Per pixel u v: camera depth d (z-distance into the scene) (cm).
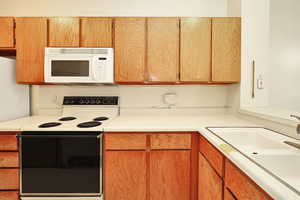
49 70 191
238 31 196
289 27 217
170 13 231
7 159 165
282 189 65
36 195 166
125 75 196
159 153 167
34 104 234
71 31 195
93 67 190
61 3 231
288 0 216
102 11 232
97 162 163
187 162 167
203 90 233
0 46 195
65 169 165
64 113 223
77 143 163
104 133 167
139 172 167
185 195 168
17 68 196
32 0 230
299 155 102
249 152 104
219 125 168
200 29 195
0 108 185
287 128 133
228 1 229
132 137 167
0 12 230
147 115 229
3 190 167
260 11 198
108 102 225
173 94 229
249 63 199
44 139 163
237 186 96
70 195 166
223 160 114
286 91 219
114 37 195
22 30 195
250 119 185
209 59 197
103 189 167
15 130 164
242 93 201
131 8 231
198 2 231
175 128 163
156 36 195
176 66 197
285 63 218
